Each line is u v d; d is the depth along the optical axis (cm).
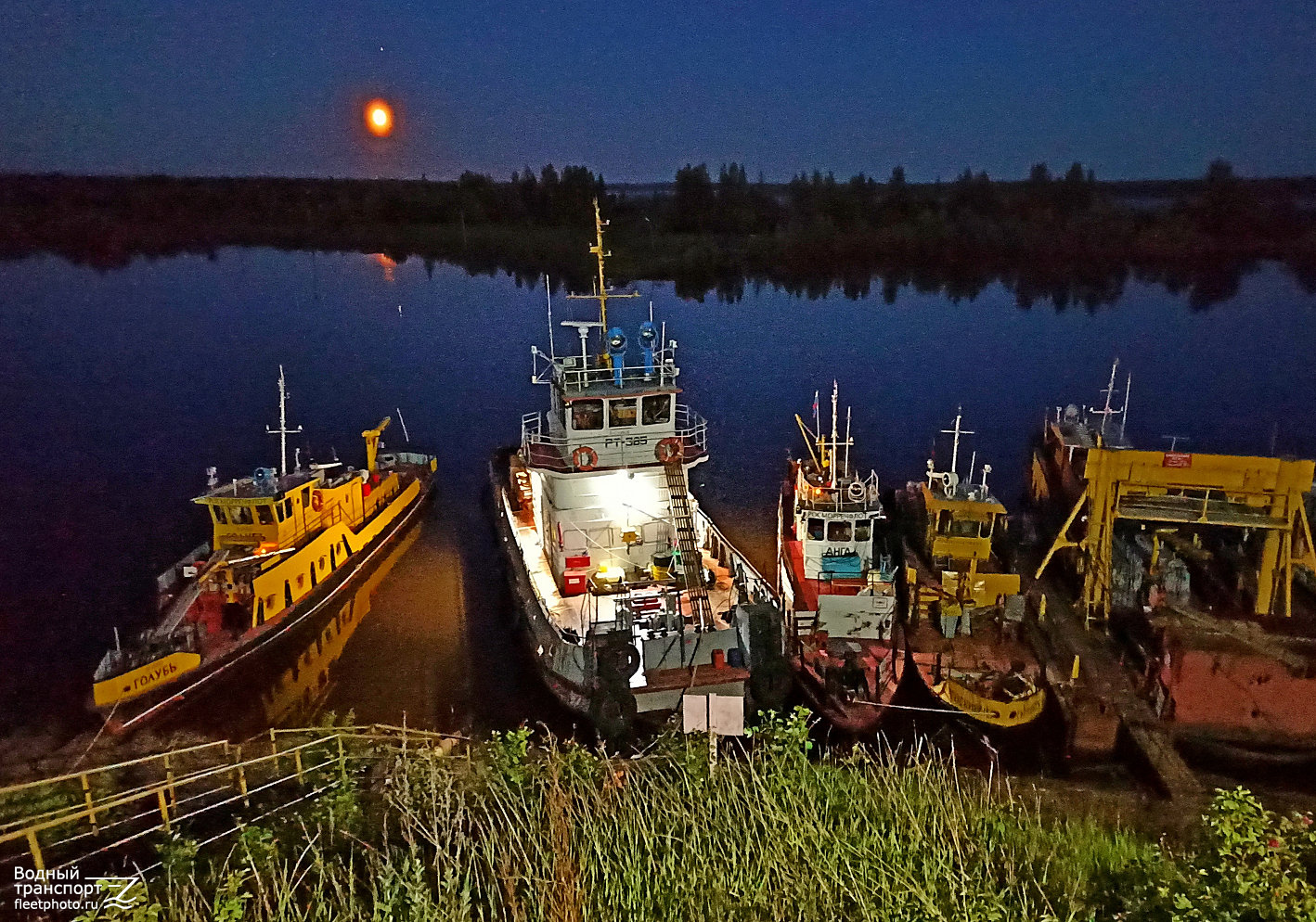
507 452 4347
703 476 4225
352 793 1270
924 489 2583
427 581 3180
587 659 1972
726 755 1326
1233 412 4912
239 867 1119
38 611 2895
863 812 1097
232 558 2620
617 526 2402
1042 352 6525
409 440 4972
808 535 2319
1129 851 1170
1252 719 1845
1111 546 2481
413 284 9688
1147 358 6222
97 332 7181
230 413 5272
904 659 2097
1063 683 2041
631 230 11156
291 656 2583
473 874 1042
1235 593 2400
